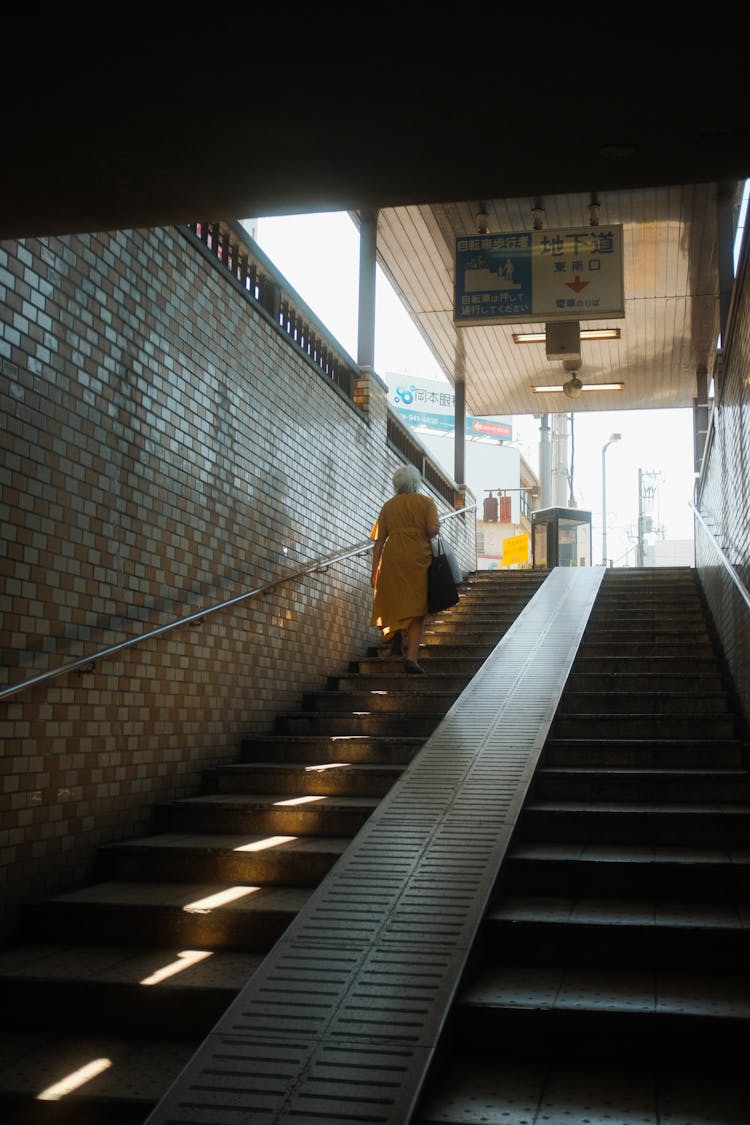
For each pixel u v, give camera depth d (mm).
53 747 4660
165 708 5730
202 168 3367
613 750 5934
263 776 6062
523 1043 3381
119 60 2793
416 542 7715
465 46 2746
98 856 4992
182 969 3938
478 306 9750
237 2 2557
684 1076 3254
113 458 5180
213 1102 2906
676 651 8562
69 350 4777
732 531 7254
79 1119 3121
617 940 3912
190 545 6070
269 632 7320
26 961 4059
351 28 2664
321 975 3525
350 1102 2871
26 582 4426
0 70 2830
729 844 4848
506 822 4750
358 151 3283
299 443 8047
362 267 10641
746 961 3818
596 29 2672
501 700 6797
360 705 7660
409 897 4043
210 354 6387
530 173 3447
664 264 11680
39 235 3873
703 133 3186
